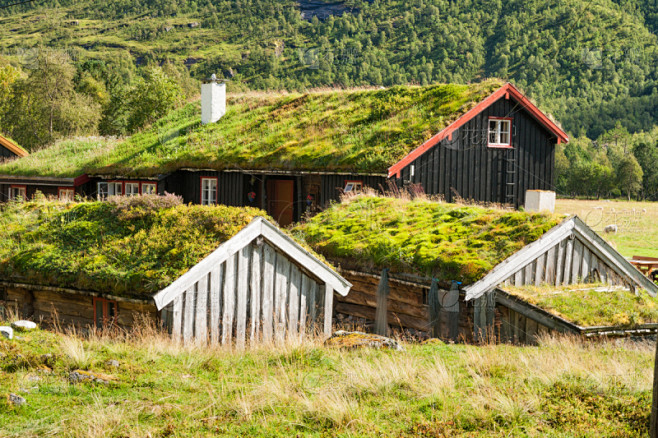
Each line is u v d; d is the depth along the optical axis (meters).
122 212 14.07
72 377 8.03
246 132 28.91
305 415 7.12
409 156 23.14
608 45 194.50
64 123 72.19
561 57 189.12
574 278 14.96
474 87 26.44
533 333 13.12
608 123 174.38
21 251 13.77
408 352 10.51
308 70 197.12
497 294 13.59
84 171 30.34
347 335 11.42
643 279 15.33
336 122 26.98
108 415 6.86
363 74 185.38
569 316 12.75
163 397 7.58
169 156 28.66
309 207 26.45
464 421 6.99
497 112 26.08
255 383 8.23
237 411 7.19
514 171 26.53
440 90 27.12
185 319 11.77
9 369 8.26
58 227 14.50
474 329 13.47
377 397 7.75
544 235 14.34
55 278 12.85
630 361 10.09
